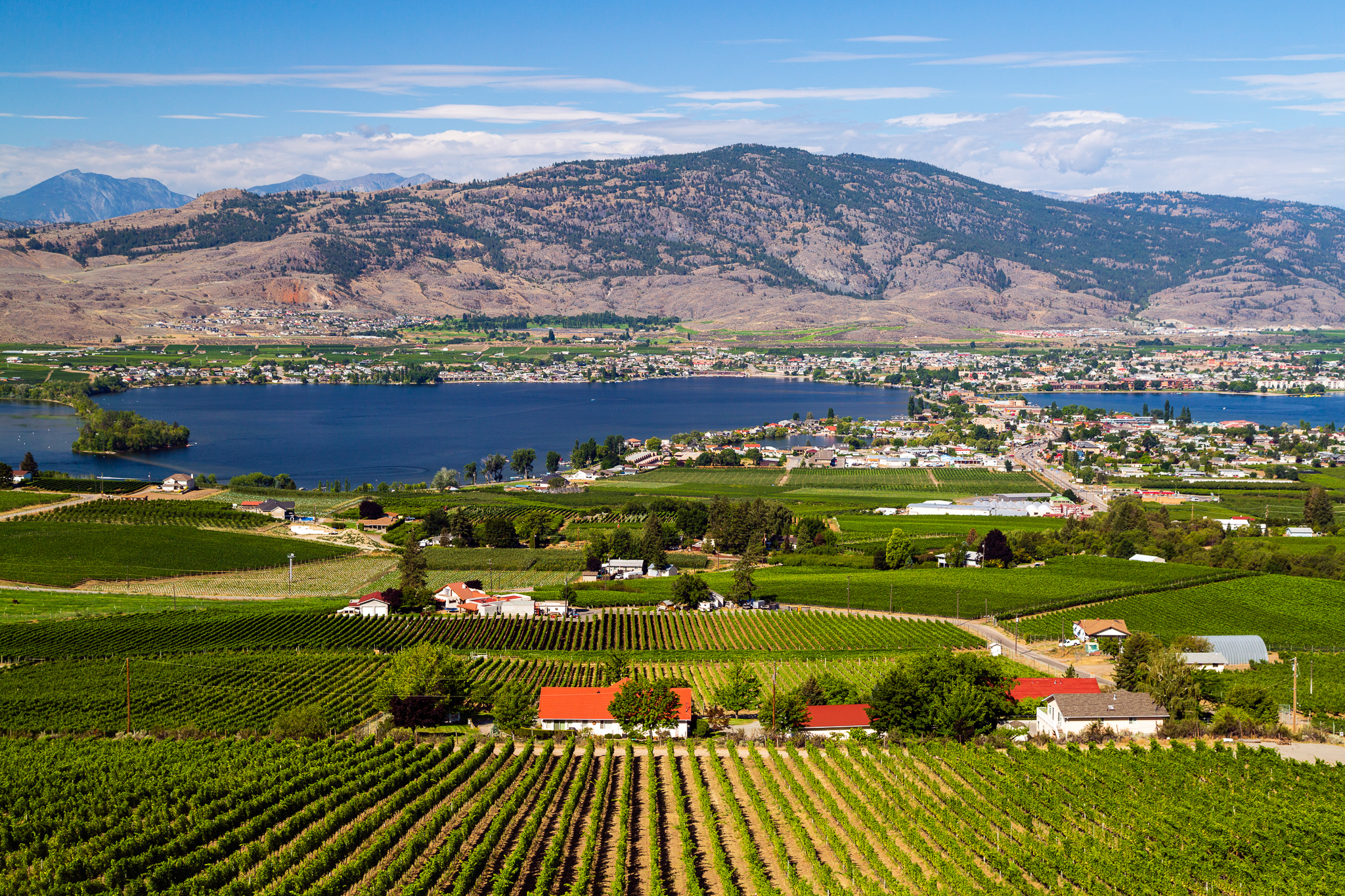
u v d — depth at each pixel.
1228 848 80.56
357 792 94.62
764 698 131.00
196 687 144.25
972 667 123.75
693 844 84.44
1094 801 90.56
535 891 73.44
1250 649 153.00
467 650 169.88
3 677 147.88
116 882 76.62
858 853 81.75
